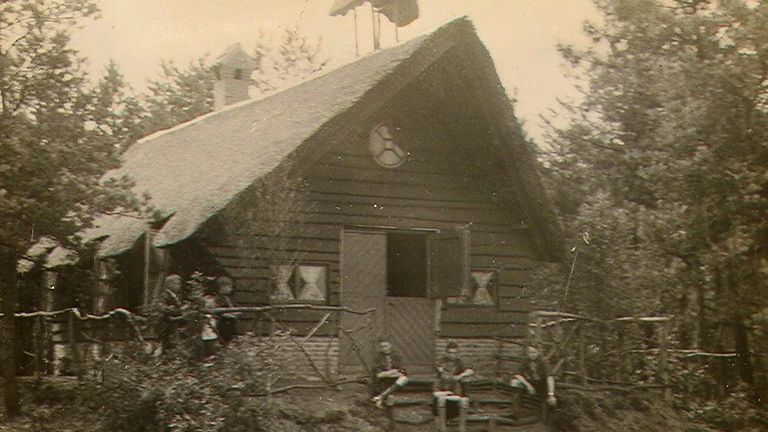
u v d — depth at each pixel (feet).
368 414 46.44
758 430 58.34
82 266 60.08
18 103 48.32
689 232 64.95
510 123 58.13
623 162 75.92
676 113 64.54
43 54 48.16
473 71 57.06
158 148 77.77
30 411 48.75
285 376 49.21
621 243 61.00
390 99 56.65
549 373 49.73
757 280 64.39
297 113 57.41
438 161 60.80
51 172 47.34
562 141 81.61
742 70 61.72
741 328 66.64
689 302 71.77
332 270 55.47
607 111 77.46
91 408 46.47
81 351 60.08
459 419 46.68
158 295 53.47
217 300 49.47
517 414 49.49
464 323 59.82
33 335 64.59
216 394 42.01
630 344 56.49
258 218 49.96
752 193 62.49
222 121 71.56
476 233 61.21
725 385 67.31
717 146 63.05
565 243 61.00
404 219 58.59
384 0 64.95
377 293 57.41
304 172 54.85
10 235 46.88
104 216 65.72
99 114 49.65
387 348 47.98
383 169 58.54
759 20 61.98
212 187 52.47
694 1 73.56
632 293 59.72
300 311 53.57
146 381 42.29
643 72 73.05
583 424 50.31
